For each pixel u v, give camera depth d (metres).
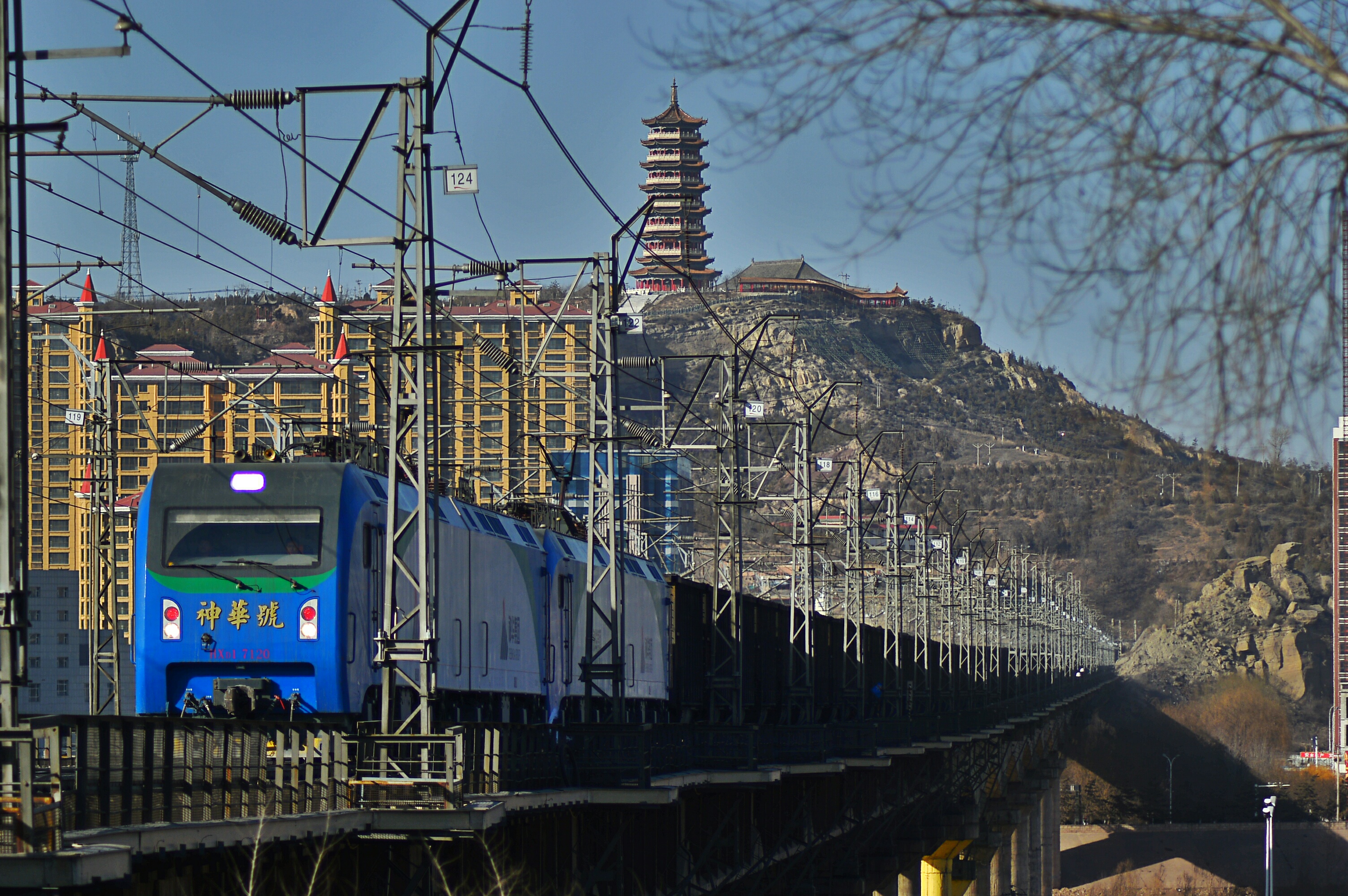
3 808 42.62
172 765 55.50
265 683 85.38
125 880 45.22
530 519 133.00
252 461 93.00
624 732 96.50
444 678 97.88
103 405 134.62
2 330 47.69
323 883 63.94
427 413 88.12
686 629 158.00
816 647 197.88
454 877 77.19
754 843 147.25
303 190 76.69
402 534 86.38
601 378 117.25
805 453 181.25
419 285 78.12
